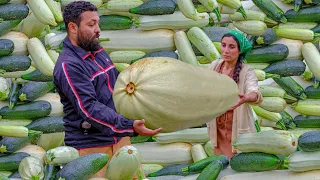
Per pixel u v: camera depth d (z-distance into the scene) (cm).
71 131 508
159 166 611
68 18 498
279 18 620
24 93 599
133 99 470
